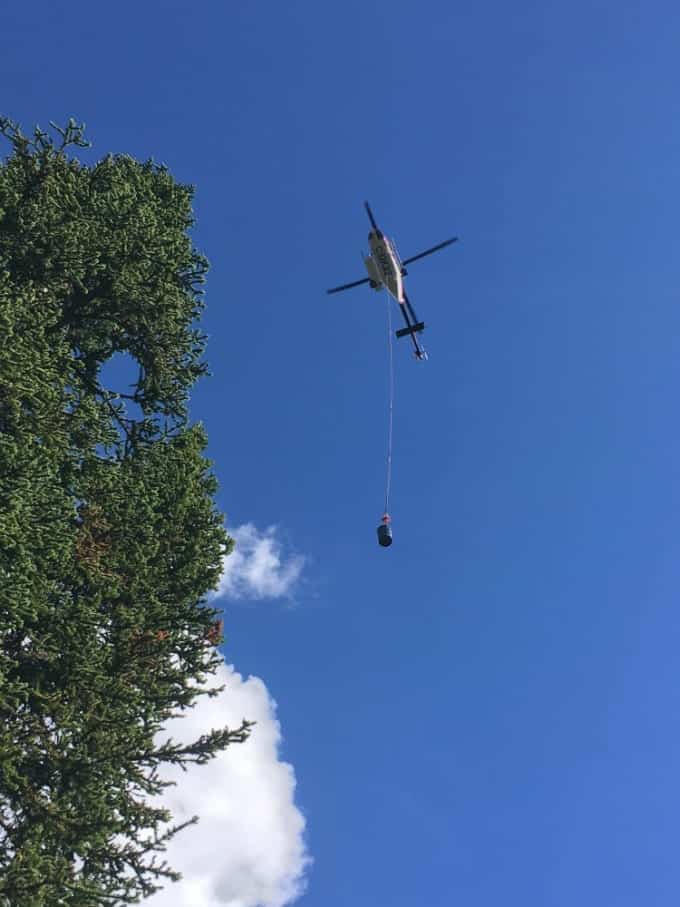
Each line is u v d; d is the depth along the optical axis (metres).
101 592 12.96
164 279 15.48
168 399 16.64
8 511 10.65
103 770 11.30
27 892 9.73
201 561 14.77
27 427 11.73
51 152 13.29
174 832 11.89
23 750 10.96
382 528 13.80
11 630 11.70
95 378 16.14
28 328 12.28
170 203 17.58
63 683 11.94
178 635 13.99
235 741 12.52
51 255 13.15
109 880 11.45
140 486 14.45
